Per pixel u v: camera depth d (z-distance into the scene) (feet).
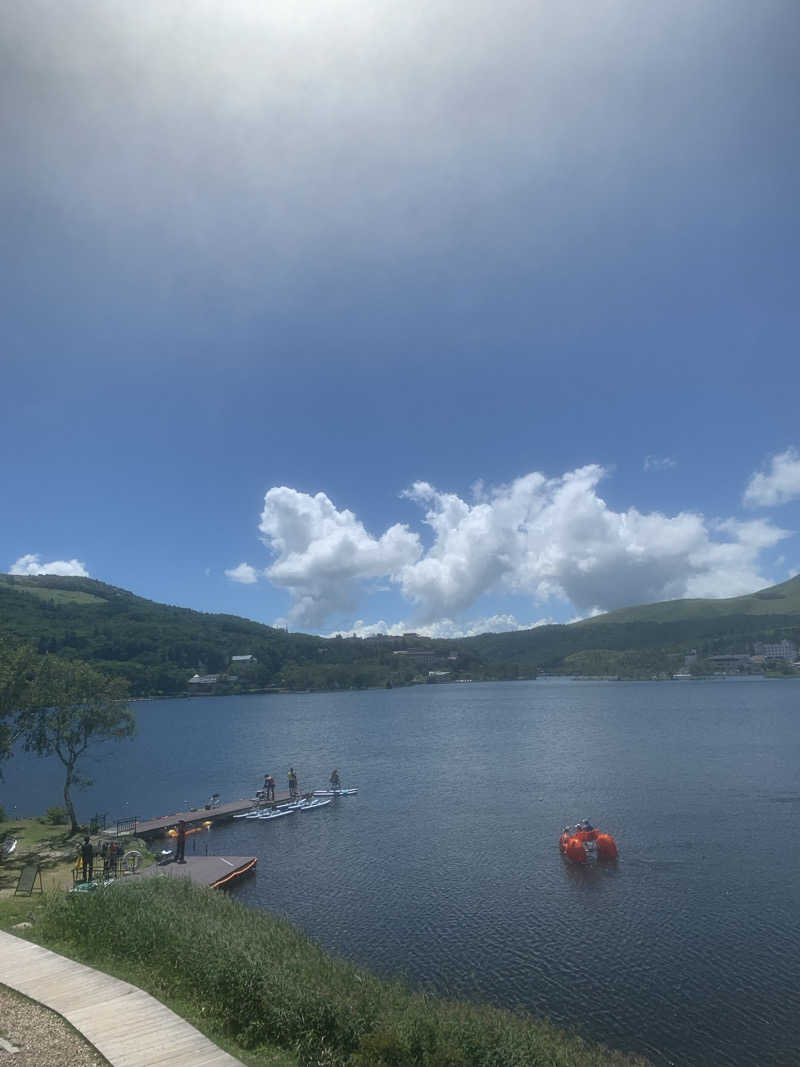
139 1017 46.37
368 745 425.69
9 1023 45.37
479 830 188.03
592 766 298.76
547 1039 62.28
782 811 200.03
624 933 113.80
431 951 108.17
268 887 141.28
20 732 165.78
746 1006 90.02
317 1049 48.65
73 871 120.98
